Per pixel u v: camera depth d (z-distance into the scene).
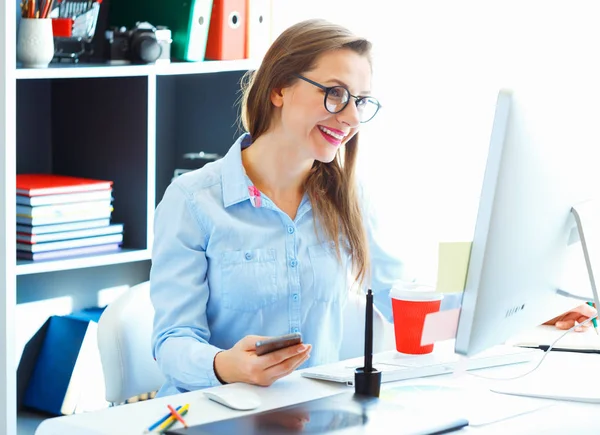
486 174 1.38
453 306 1.98
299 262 1.93
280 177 1.96
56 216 2.65
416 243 2.96
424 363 1.73
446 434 1.38
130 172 2.89
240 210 1.93
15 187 2.47
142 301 1.97
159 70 2.81
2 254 2.41
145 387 1.96
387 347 2.17
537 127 1.41
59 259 2.64
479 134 2.86
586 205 1.60
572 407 1.55
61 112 3.03
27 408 2.85
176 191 1.93
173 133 3.35
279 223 1.94
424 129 2.94
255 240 1.91
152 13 3.04
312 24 1.91
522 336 2.00
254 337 1.64
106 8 3.13
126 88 2.87
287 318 1.92
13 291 2.43
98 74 2.63
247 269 1.90
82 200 2.71
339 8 3.06
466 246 1.41
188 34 2.95
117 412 1.43
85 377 2.80
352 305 2.13
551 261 1.57
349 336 2.13
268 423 1.33
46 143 3.05
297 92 1.87
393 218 2.99
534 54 2.74
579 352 1.93
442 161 2.92
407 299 1.80
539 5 2.72
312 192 1.99
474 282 1.42
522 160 1.39
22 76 2.42
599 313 1.59
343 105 1.86
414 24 2.93
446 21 2.88
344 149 2.02
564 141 1.49
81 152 3.00
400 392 1.57
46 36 2.54
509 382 1.67
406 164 2.98
